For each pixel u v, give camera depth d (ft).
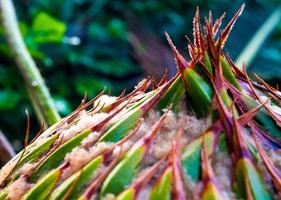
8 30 2.19
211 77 1.05
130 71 5.71
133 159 0.99
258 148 0.98
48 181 1.03
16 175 1.12
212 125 1.00
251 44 3.75
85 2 6.59
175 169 0.95
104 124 1.08
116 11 6.69
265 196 0.96
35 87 1.99
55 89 5.47
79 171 1.01
